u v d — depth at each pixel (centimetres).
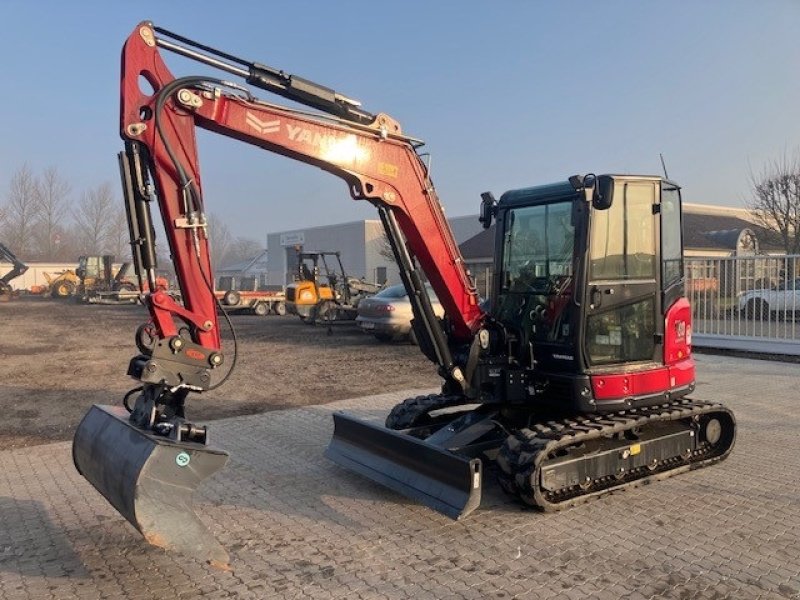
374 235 4675
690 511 533
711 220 3656
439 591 408
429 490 529
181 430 412
